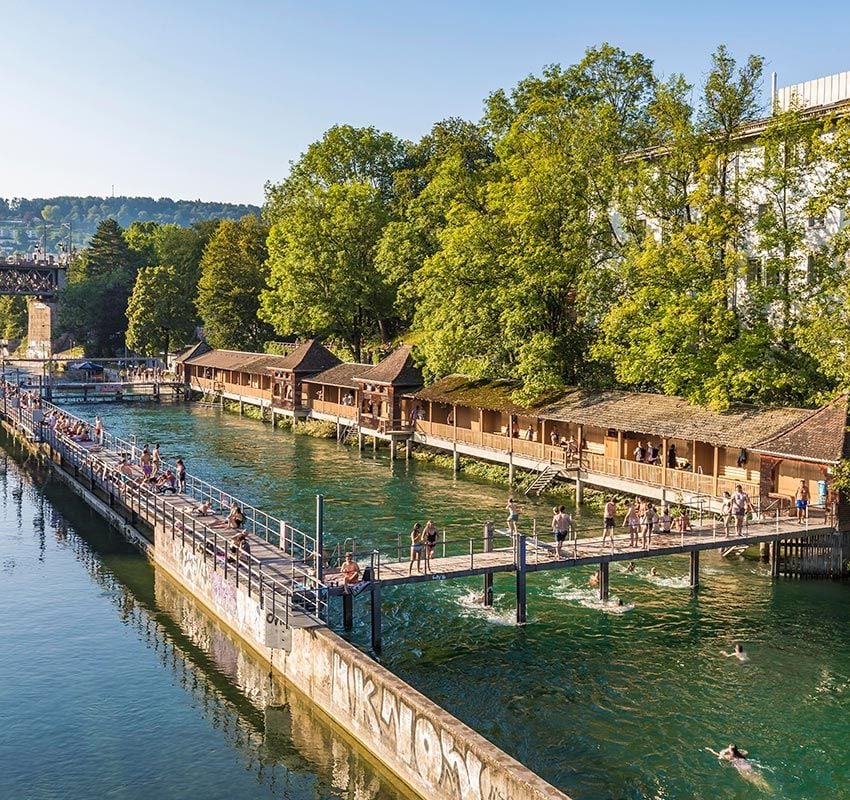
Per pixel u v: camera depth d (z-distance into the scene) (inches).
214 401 4188.0
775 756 938.7
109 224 6348.4
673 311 1844.2
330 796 884.6
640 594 1440.7
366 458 2691.9
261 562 1348.4
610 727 999.6
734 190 1868.8
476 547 1663.4
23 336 7130.9
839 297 1736.0
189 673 1175.0
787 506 1656.0
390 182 3954.2
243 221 5044.3
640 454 1985.7
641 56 2433.6
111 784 907.4
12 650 1250.0
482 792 751.7
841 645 1235.2
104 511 2004.2
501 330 2443.4
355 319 3651.6
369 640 1245.1
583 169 2182.6
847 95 2159.2
